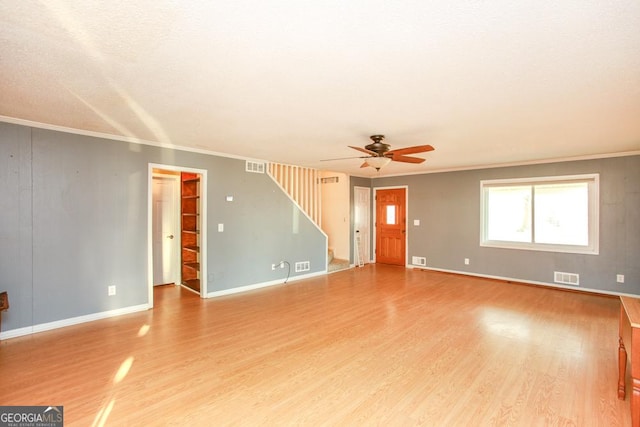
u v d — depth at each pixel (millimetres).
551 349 3088
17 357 2879
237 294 5094
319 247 6672
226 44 1783
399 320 3887
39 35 1685
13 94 2570
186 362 2807
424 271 6977
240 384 2459
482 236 6273
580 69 2084
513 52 1864
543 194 5613
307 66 2057
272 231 5773
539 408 2174
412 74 2168
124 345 3152
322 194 7953
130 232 4129
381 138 3852
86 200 3779
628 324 2023
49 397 2270
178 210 5855
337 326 3693
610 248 4941
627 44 1761
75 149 3693
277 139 4105
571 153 4945
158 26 1603
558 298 4871
